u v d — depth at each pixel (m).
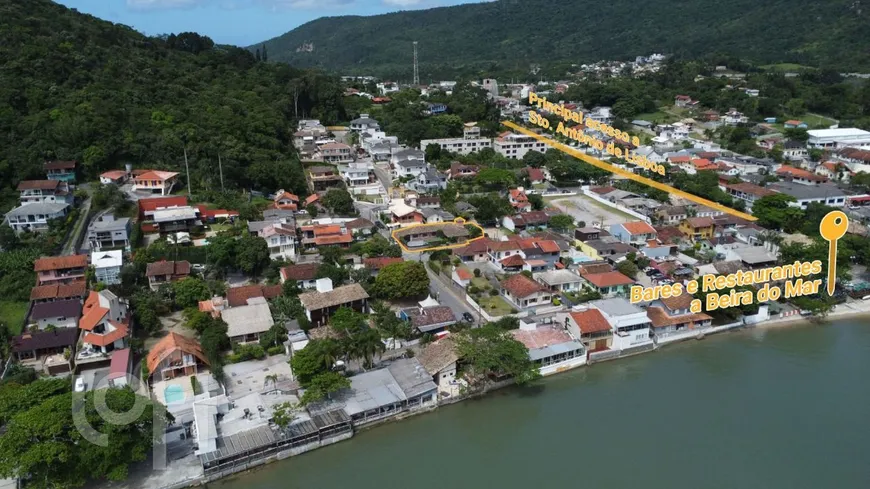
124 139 128.00
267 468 58.28
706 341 83.75
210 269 93.50
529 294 87.75
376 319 80.31
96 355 71.31
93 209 109.12
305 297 82.38
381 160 164.38
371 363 70.94
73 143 122.12
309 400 61.81
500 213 123.06
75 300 79.12
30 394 56.62
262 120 151.88
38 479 50.81
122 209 110.44
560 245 106.75
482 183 146.12
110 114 131.25
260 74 199.38
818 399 69.62
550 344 76.12
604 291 92.44
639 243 109.94
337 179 141.12
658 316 83.38
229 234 102.62
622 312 80.69
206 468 55.78
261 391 66.75
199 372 70.50
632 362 78.31
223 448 56.97
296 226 111.56
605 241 108.19
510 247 102.62
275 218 111.06
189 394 65.81
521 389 72.06
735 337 84.88
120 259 89.25
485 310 86.38
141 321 78.56
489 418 66.81
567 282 92.56
